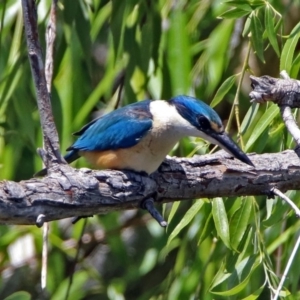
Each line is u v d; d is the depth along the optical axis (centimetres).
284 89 747
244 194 820
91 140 883
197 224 1106
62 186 716
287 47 899
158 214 750
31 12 715
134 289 1448
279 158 827
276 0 1145
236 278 880
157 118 861
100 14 1136
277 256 1076
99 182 745
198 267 1072
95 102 1106
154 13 1062
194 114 856
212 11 1141
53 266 1373
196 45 1162
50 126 735
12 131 1109
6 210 685
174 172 800
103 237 1465
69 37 1053
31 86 1139
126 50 1059
